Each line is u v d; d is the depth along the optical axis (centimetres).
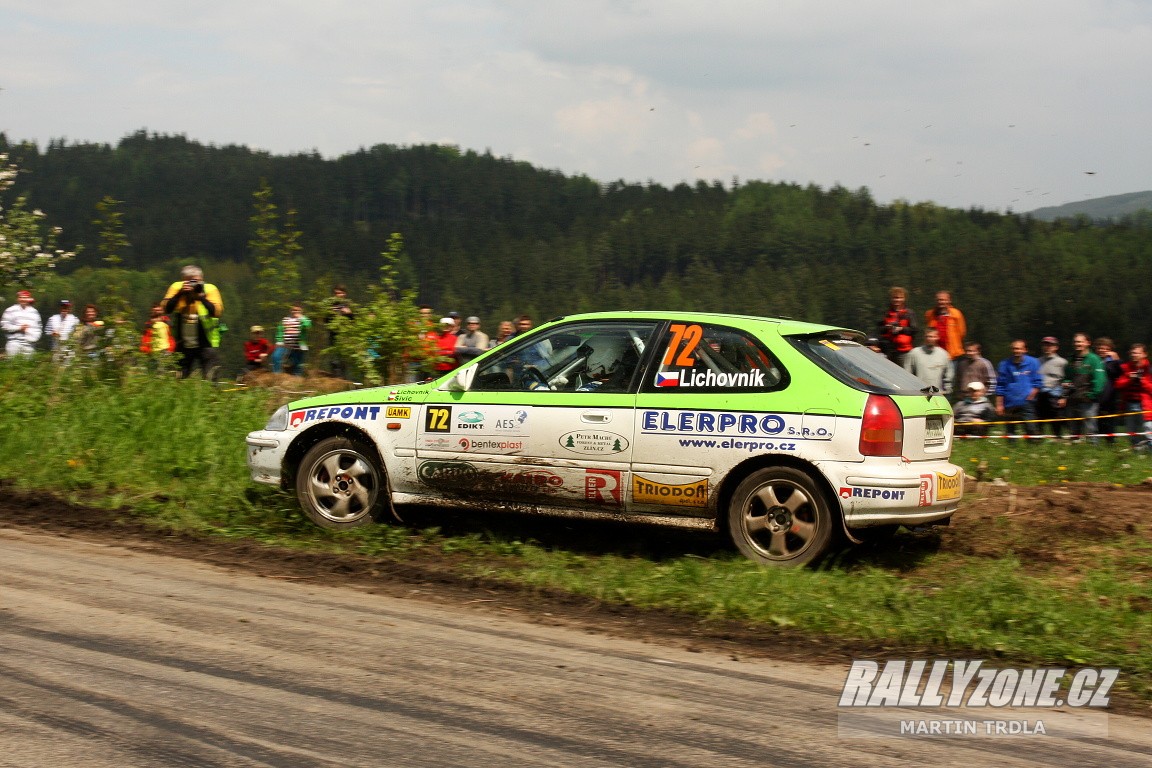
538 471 663
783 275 8862
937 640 505
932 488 619
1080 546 690
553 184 14112
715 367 643
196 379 1138
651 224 10781
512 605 557
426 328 1280
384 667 449
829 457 611
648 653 484
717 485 630
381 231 10738
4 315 1484
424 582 596
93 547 654
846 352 650
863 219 9950
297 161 13975
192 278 1234
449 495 688
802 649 496
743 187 11538
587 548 684
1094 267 6531
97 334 1170
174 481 847
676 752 371
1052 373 1284
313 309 1512
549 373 673
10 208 1372
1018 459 1037
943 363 1253
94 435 928
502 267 9956
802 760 368
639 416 645
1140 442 1220
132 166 12462
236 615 517
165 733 372
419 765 352
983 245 7912
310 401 733
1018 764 370
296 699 408
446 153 14812
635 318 671
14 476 839
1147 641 506
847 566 639
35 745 360
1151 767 371
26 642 463
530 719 397
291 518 726
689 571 600
